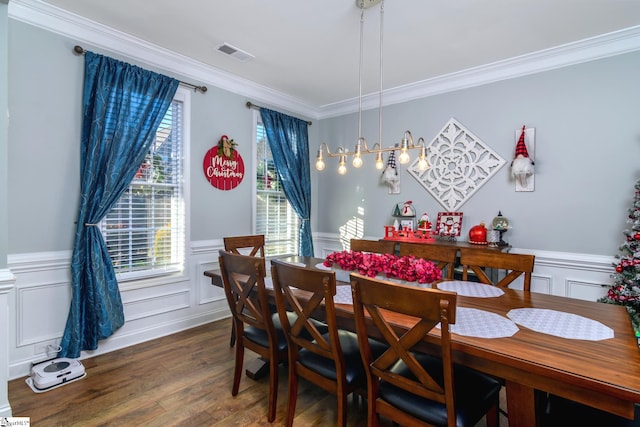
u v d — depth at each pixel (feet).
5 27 5.45
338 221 14.74
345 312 5.22
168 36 8.87
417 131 12.28
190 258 10.72
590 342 4.05
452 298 3.62
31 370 7.52
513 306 5.49
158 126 9.52
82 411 6.31
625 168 8.58
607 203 8.81
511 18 7.78
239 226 12.14
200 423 6.03
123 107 8.76
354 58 10.05
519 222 10.14
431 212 11.96
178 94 10.28
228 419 6.16
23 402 6.55
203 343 9.52
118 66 8.72
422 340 4.44
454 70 10.84
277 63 10.44
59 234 8.05
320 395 7.04
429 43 9.05
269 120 12.94
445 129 11.59
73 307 8.01
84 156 8.28
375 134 13.50
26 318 7.60
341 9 7.51
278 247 13.84
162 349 9.09
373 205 13.55
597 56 8.86
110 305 8.57
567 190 9.37
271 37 8.86
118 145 8.65
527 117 9.97
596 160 8.95
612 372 3.31
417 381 4.47
